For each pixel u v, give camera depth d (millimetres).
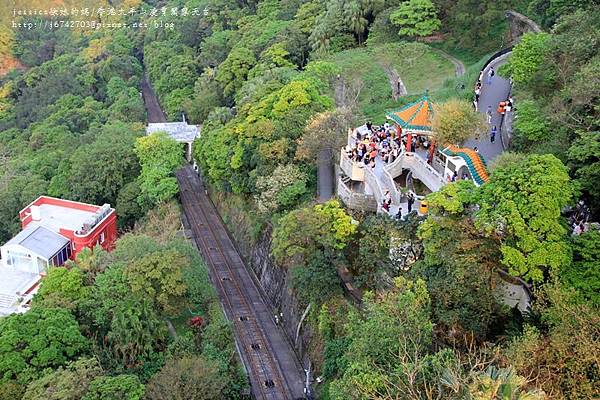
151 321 49094
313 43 95938
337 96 75812
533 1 80312
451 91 72188
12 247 63250
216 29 134500
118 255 53875
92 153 78688
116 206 75938
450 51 87562
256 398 48312
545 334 35719
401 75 84062
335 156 61062
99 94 135125
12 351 43281
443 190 41062
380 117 74312
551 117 47750
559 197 37125
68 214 72812
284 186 60438
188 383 42750
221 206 78938
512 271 36625
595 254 36688
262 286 62969
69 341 44969
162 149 78938
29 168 89812
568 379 30672
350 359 37656
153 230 67812
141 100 126625
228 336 51156
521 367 31109
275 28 106812
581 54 52688
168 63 131250
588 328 31781
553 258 35875
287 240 50562
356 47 94312
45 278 52312
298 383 49969
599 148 41094
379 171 55562
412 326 35500
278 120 66188
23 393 41906
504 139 56344
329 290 48906
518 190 37875
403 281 39688
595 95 45875
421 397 31172
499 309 39469
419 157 54094
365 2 94438
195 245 70938
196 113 104500
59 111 118750
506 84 68625
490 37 85812
